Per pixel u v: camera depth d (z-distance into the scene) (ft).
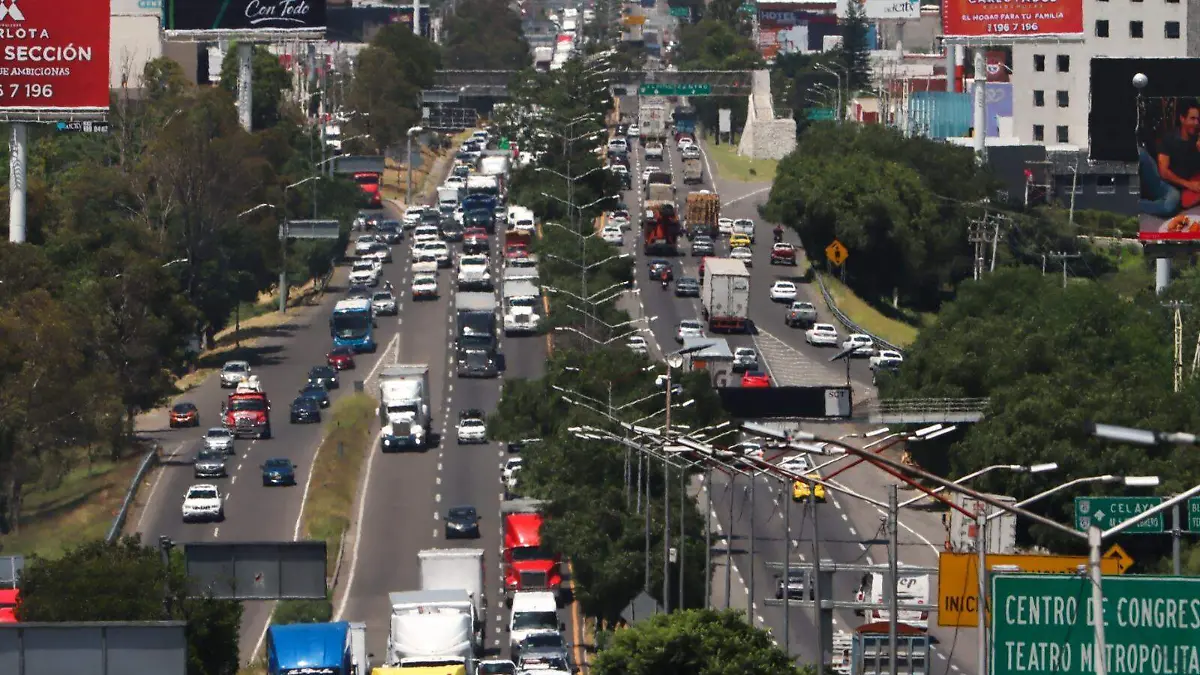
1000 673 411.34
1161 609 409.28
